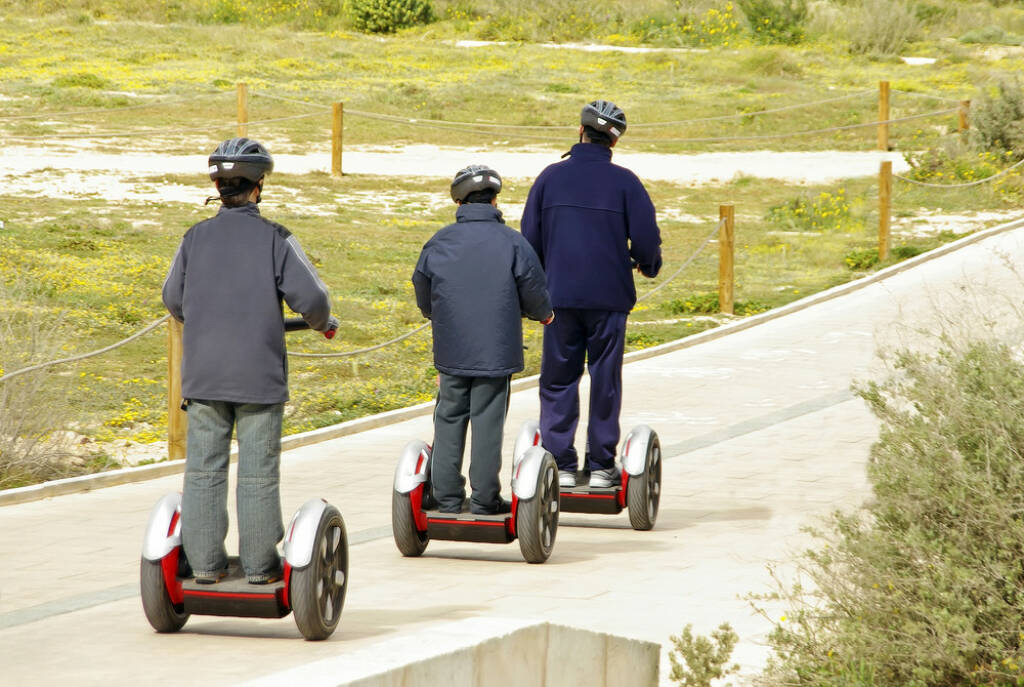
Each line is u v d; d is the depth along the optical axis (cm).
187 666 1803
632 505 2836
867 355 5109
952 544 1708
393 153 10081
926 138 10631
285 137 10450
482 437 2522
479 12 17100
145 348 5034
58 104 11050
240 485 1916
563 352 2812
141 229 6994
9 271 5638
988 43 15412
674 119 11556
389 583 2428
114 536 2953
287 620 2131
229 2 17112
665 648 2038
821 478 3384
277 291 1908
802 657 1769
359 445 4050
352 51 14638
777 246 7544
